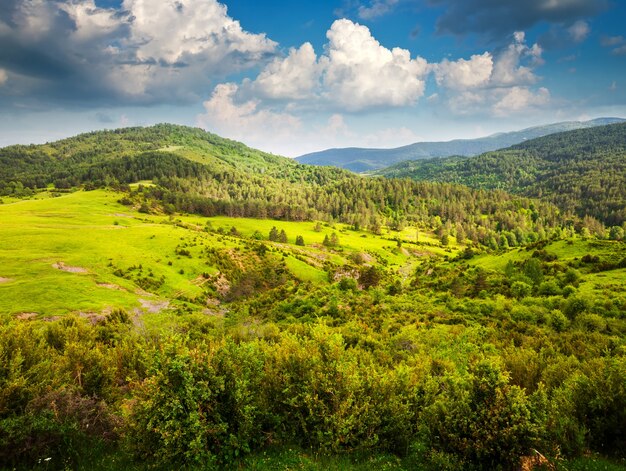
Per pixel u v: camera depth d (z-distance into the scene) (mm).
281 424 13984
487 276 87625
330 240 184000
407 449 13812
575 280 70062
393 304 67312
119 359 25000
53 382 13625
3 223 133625
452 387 13289
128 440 11875
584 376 14242
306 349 15445
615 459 11789
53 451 11383
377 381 14727
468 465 11672
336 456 12703
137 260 105688
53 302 63125
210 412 12125
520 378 21797
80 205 192125
